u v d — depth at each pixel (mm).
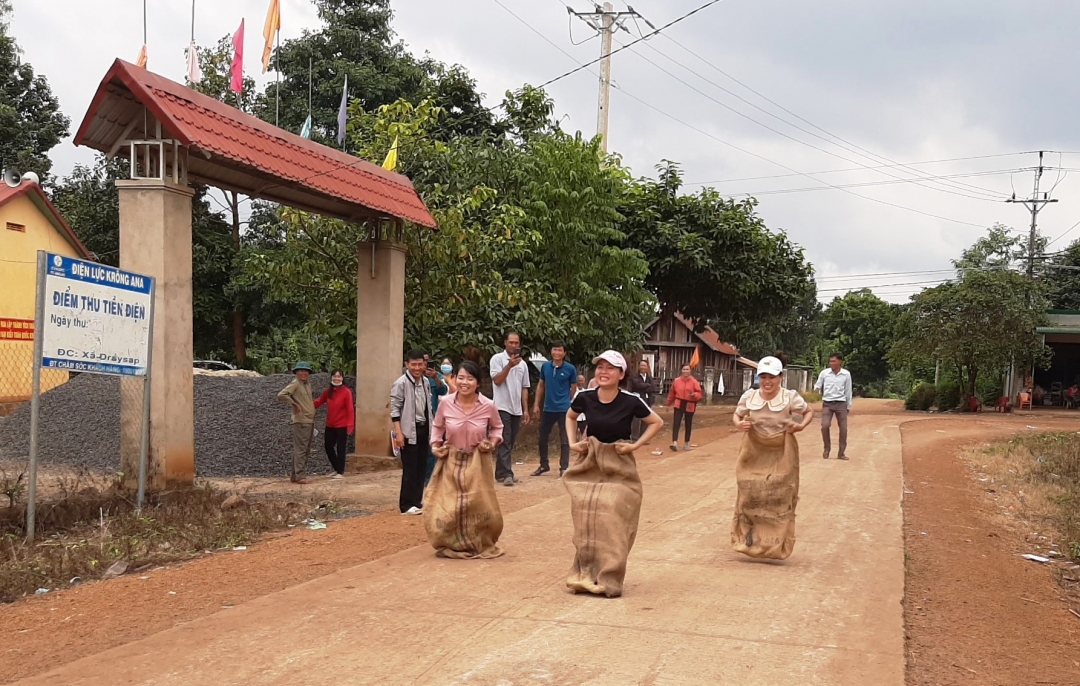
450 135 24734
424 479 9977
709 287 27844
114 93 9445
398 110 18078
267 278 17406
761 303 28984
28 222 21125
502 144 20062
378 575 6859
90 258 23156
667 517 9656
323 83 30109
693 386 17156
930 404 38250
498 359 12188
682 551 7871
